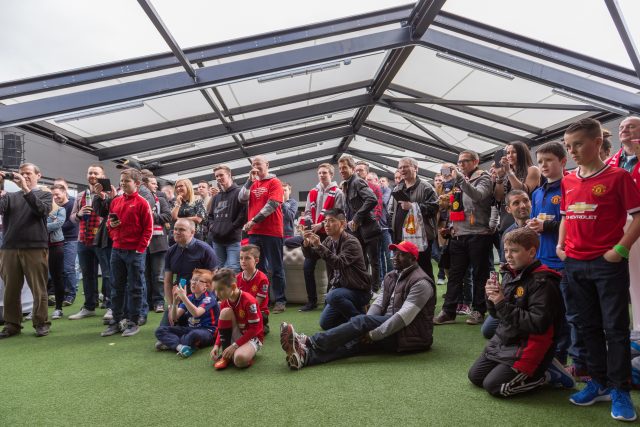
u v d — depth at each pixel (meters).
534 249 2.14
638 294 2.48
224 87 7.06
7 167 5.80
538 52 5.49
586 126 1.88
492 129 8.99
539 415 1.85
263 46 5.33
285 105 8.68
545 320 2.00
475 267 3.50
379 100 9.04
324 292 4.82
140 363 2.84
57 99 5.30
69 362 2.92
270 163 14.54
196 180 13.53
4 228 3.78
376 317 2.79
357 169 5.81
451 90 7.89
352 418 1.87
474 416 1.86
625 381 1.79
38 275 3.77
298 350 2.57
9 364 2.91
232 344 2.72
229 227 4.41
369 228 4.35
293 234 6.04
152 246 4.70
